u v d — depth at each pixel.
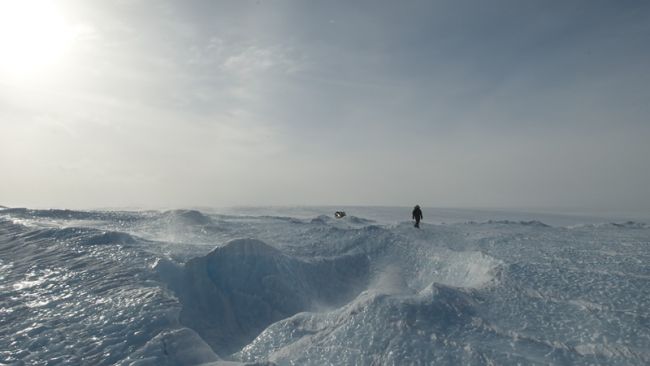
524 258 16.53
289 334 10.21
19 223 18.48
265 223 25.23
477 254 16.22
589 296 11.29
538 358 7.93
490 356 7.96
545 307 10.54
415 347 8.37
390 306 9.75
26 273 12.79
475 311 10.07
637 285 12.02
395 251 18.83
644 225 30.00
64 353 8.46
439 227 26.45
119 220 23.56
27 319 9.84
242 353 9.99
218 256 14.52
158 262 13.52
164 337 8.99
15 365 8.01
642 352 8.05
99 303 10.66
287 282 14.56
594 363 7.77
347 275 17.14
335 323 9.94
